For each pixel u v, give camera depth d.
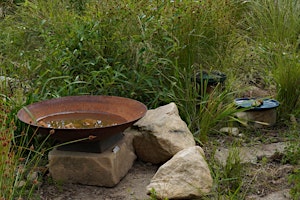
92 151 3.82
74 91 4.54
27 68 4.94
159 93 4.62
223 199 3.58
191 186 3.47
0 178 3.18
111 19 4.78
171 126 4.12
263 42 6.46
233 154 3.96
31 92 4.50
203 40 5.52
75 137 3.67
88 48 4.71
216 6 5.73
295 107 5.11
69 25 5.19
